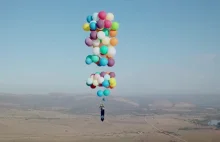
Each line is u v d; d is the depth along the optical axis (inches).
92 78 1395.2
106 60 1343.5
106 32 1339.8
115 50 1349.7
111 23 1306.6
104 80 1384.1
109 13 1310.3
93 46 1354.6
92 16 1327.5
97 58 1346.0
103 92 1421.0
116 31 1347.2
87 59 1363.2
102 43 1331.2
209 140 6230.3
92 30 1333.7
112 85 1397.6
